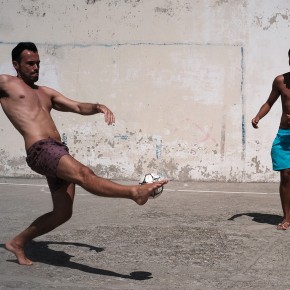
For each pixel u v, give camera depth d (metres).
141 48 10.57
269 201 8.78
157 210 8.08
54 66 10.93
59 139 5.29
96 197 9.21
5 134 11.14
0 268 5.29
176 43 10.45
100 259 5.61
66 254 5.78
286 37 10.17
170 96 10.52
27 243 5.91
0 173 11.19
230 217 7.59
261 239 6.42
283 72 10.22
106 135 10.79
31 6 10.95
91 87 10.80
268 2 10.18
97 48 10.74
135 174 10.71
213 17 10.33
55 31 10.89
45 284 4.84
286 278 5.06
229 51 10.31
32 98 5.30
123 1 10.59
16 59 5.36
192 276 5.09
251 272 5.22
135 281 4.94
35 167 4.97
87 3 10.73
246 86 10.30
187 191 9.61
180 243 6.23
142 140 10.66
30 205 8.48
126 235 6.58
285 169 6.86
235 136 10.37
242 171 10.40
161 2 10.45
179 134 10.52
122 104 10.70
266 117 10.27
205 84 10.40
